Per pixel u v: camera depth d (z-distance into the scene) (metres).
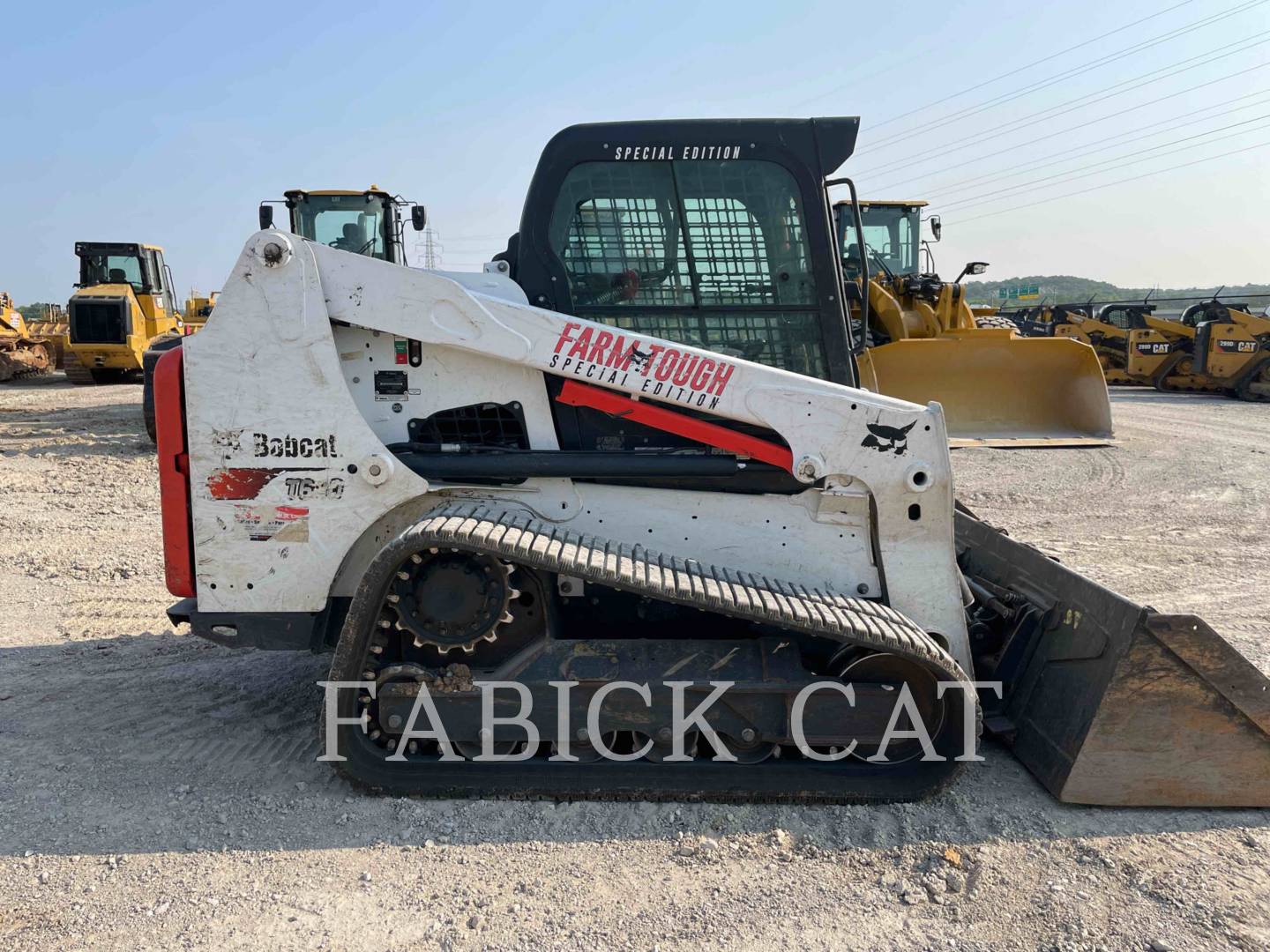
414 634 3.18
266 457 3.25
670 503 3.42
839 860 2.88
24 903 2.62
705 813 3.14
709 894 2.71
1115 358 21.03
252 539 3.29
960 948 2.47
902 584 3.37
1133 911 2.62
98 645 4.71
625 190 3.51
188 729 3.75
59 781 3.30
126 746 3.59
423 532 2.94
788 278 3.57
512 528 3.10
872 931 2.54
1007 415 11.77
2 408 15.76
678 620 3.48
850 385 3.61
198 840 2.94
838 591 3.42
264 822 3.05
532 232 3.50
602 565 3.01
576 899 2.68
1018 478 9.52
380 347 3.38
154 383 3.24
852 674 3.19
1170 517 7.94
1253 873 2.81
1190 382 19.42
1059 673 3.37
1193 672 3.06
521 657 3.23
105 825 3.02
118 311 19.62
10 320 22.45
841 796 3.19
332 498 3.27
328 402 3.22
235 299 3.18
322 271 3.23
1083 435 11.64
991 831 3.04
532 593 3.29
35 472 9.38
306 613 3.33
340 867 2.82
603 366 3.27
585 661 3.21
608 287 3.55
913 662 3.18
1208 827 3.07
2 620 5.10
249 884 2.73
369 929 2.54
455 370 3.40
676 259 3.55
